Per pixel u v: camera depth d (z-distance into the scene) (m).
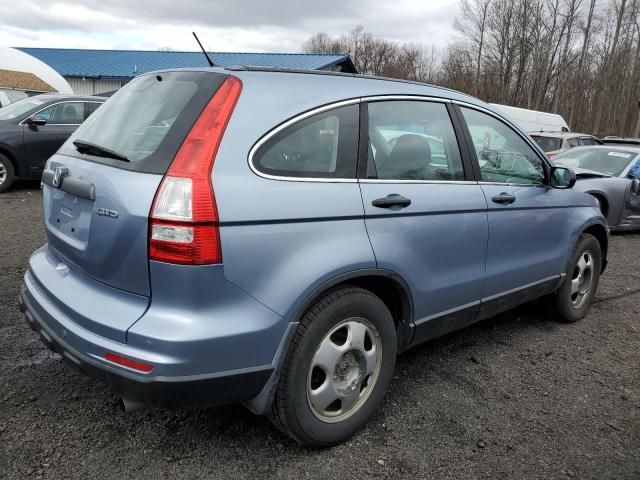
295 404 2.52
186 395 2.22
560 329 4.57
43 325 2.59
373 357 2.86
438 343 4.16
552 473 2.67
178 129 2.35
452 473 2.63
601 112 47.28
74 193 2.58
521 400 3.35
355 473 2.59
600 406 3.33
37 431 2.76
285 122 2.51
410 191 2.97
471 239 3.36
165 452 2.66
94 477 2.46
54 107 10.03
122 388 2.23
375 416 3.08
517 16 51.22
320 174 2.61
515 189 3.78
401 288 2.94
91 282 2.53
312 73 2.79
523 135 4.03
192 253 2.17
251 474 2.54
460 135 3.44
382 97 2.99
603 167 9.36
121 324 2.24
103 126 2.83
